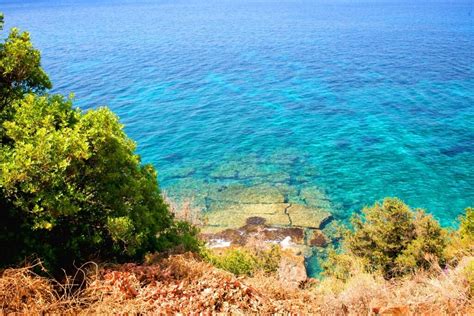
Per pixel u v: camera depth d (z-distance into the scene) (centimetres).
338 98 8069
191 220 3434
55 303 784
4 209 965
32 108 1048
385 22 19750
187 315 806
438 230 2094
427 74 9731
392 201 2336
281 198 4050
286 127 6462
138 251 1197
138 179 1323
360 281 995
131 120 6762
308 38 15488
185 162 5131
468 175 4609
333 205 3925
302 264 2762
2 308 760
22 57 1132
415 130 6153
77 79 9050
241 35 16312
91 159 1059
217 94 8425
